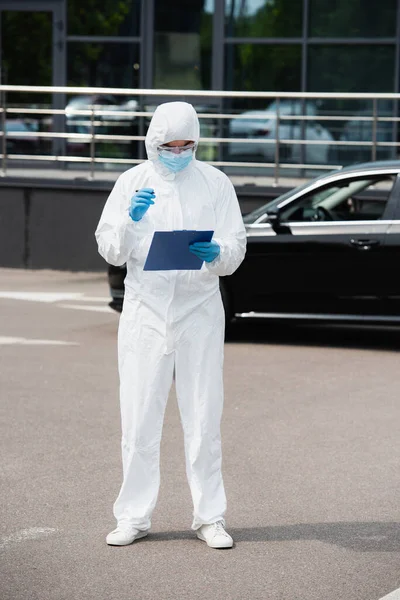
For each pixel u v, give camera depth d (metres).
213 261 7.08
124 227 7.04
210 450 7.28
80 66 27.39
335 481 8.82
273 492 8.52
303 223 14.70
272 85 26.20
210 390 7.25
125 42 27.14
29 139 25.19
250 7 26.27
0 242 23.41
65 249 23.08
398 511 8.07
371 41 25.55
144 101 26.39
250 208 22.06
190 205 7.19
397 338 15.83
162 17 26.84
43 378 12.73
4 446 9.82
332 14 25.75
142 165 7.27
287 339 15.59
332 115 24.91
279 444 9.97
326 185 14.72
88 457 9.46
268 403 11.59
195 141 7.13
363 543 7.35
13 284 21.14
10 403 11.49
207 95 21.72
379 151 24.34
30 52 27.53
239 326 16.64
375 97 21.58
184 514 7.93
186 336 7.21
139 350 7.23
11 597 6.36
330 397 11.90
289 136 24.64
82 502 8.20
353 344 15.25
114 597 6.37
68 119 25.78
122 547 7.23
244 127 24.20
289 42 26.02
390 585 6.59
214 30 26.52
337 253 14.51
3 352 14.33
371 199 14.56
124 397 7.30
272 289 14.80
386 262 14.34
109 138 23.59
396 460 9.48
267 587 6.54
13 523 7.72
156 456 7.34
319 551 7.18
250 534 7.52
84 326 16.42
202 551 7.16
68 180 22.86
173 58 26.88
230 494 8.46
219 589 6.50
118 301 15.46
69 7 27.33
